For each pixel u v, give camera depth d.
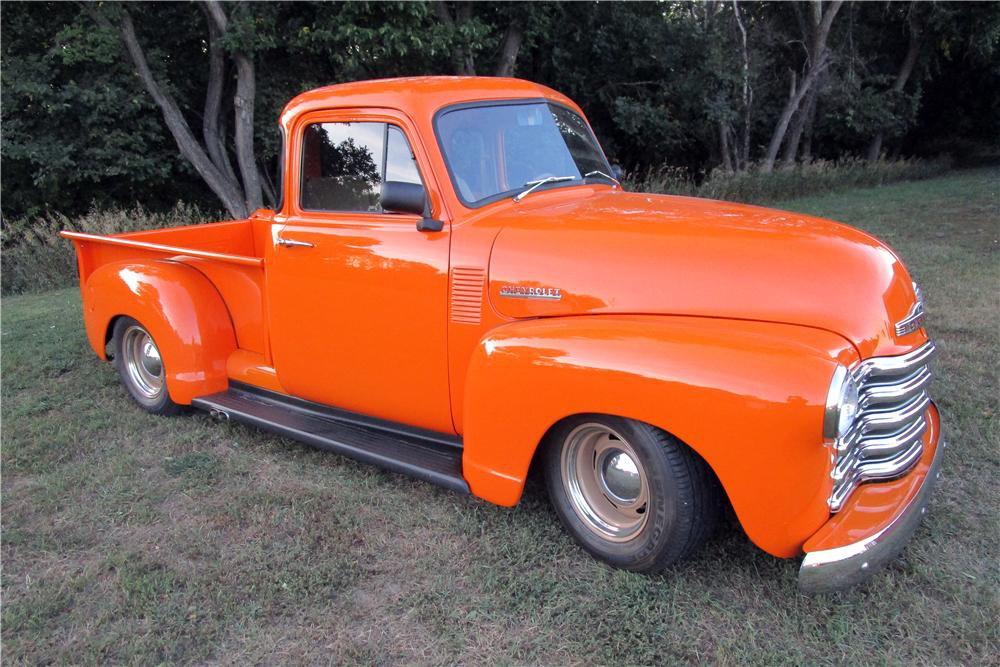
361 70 13.72
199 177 16.75
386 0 12.01
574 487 3.04
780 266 2.73
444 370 3.35
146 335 4.74
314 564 3.07
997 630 2.51
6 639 2.72
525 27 14.82
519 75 19.34
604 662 2.48
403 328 3.43
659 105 20.05
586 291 2.93
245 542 3.27
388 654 2.56
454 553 3.11
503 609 2.76
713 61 18.80
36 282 11.85
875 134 24.11
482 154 3.50
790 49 22.97
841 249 2.79
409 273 3.36
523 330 2.95
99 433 4.53
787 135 24.36
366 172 3.55
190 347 4.40
